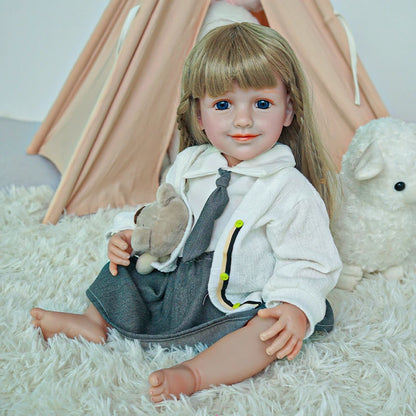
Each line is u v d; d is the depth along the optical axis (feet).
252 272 3.00
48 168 6.35
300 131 3.22
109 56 5.72
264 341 2.71
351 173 3.87
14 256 4.22
